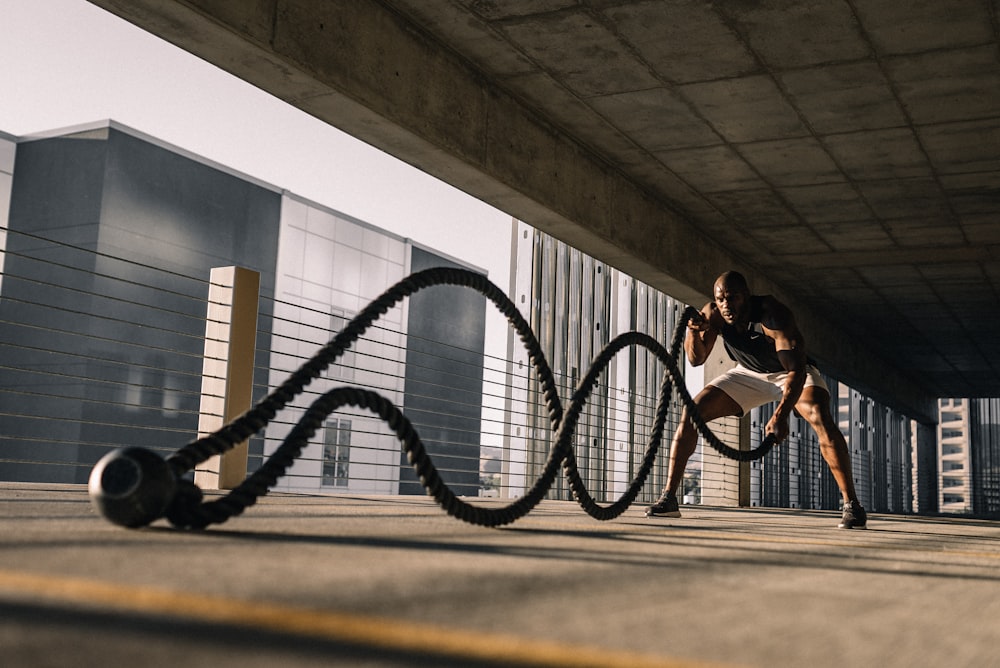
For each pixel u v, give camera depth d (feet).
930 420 82.74
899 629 3.55
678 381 14.99
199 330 61.05
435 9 18.17
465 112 20.36
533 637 2.93
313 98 17.38
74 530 6.39
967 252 34.81
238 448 16.30
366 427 69.31
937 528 16.57
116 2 14.15
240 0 15.05
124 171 57.93
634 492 13.67
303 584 3.95
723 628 3.33
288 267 66.13
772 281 40.27
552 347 32.81
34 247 58.03
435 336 79.46
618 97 21.94
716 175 27.20
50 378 56.65
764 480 47.91
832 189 28.09
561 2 17.56
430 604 3.58
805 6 17.24
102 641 2.52
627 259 28.22
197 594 3.45
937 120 22.48
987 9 17.03
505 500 23.88
